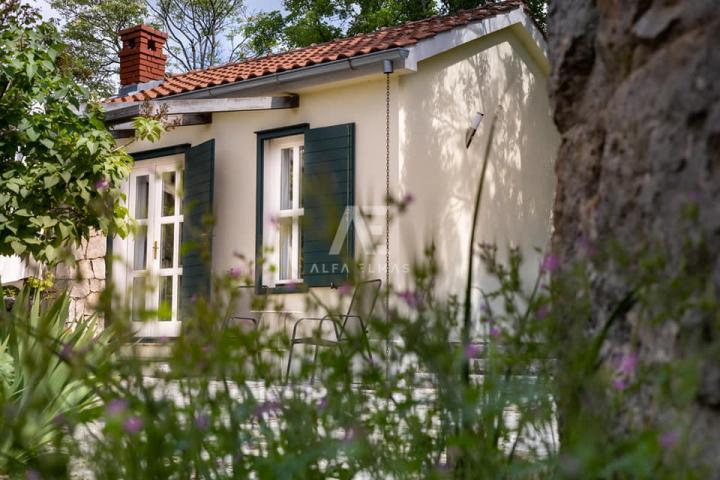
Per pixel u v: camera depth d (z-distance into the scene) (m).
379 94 8.74
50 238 7.57
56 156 7.58
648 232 1.58
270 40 24.41
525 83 10.62
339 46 10.42
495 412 1.49
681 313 1.35
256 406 1.61
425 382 1.76
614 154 1.78
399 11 19.28
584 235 1.94
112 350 1.55
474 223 1.88
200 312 1.60
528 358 1.66
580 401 1.58
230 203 9.88
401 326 1.61
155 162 10.84
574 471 1.18
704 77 1.41
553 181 10.95
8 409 1.58
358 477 1.90
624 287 1.68
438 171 9.05
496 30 9.87
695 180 1.42
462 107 9.52
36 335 1.49
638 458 1.15
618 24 1.78
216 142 10.11
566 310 1.77
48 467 1.66
